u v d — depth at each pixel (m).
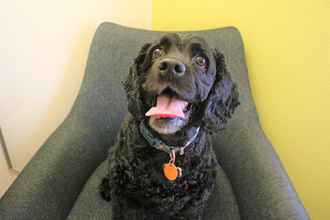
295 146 1.13
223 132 1.07
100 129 1.08
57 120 1.22
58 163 0.88
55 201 0.85
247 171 0.92
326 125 1.03
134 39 1.10
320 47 0.97
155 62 0.71
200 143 0.78
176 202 0.79
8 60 1.01
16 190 0.78
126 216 0.87
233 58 1.08
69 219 0.89
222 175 1.05
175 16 1.27
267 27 1.07
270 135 1.19
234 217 0.92
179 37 0.76
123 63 1.09
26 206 0.76
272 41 1.08
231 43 1.09
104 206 0.93
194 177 0.79
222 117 0.80
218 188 1.00
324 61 0.98
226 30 1.11
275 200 0.78
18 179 0.82
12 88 1.06
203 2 1.18
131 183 0.78
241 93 1.07
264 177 0.85
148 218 0.89
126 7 1.23
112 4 1.19
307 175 1.14
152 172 0.76
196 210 0.85
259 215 0.80
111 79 1.09
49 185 0.84
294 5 0.99
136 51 1.09
